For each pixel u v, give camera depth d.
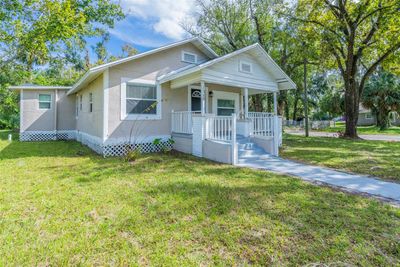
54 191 4.15
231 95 11.75
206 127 7.89
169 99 9.45
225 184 4.62
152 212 3.27
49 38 11.12
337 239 2.55
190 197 3.86
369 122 34.47
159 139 9.05
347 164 6.59
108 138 7.98
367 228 2.79
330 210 3.32
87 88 10.91
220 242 2.51
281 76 10.12
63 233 2.70
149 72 8.93
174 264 2.15
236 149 6.91
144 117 8.79
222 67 8.38
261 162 7.06
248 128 9.25
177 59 9.80
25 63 15.42
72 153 8.64
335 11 13.59
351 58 14.39
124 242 2.51
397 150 9.14
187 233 2.70
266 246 2.43
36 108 13.95
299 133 21.22
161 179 5.00
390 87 21.69
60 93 14.44
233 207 3.44
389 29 12.75
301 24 14.59
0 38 11.48
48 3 10.29
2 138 14.61
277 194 4.01
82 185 4.54
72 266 2.13
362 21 13.69
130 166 6.33
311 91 32.72
